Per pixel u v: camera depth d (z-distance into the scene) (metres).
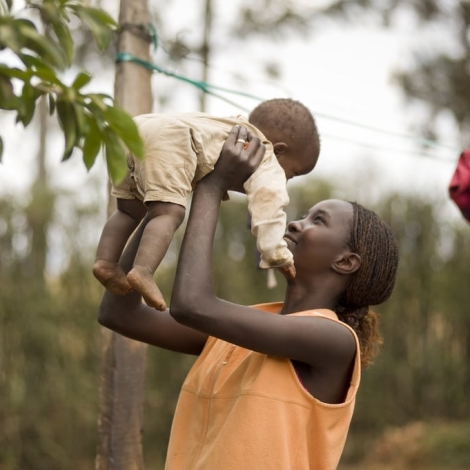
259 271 9.25
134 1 3.38
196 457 2.45
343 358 2.41
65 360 8.16
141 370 3.28
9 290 8.03
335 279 2.57
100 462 3.24
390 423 9.71
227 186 2.41
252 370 2.41
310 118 2.66
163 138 2.32
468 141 11.80
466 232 9.99
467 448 8.98
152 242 2.26
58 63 1.68
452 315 9.88
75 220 8.24
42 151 10.77
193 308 2.30
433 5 11.28
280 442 2.29
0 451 7.93
